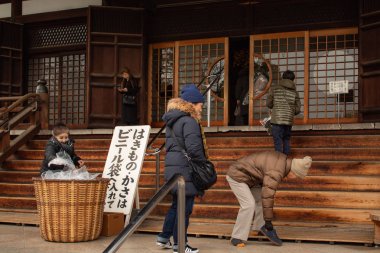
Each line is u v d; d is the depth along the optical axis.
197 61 12.45
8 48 13.27
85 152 8.90
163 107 12.70
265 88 11.80
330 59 11.45
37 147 9.67
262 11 11.95
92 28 12.41
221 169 7.74
